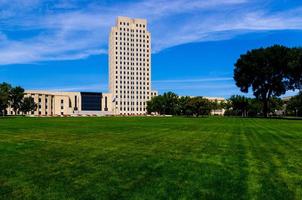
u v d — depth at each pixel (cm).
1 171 1296
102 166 1405
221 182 1124
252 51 10969
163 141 2481
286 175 1242
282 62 10256
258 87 11150
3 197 948
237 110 19462
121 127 4606
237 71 11300
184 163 1488
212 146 2153
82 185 1080
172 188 1044
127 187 1055
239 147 2106
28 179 1162
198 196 957
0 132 3500
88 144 2247
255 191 1013
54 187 1054
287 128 4319
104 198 937
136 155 1725
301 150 1961
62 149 1962
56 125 5281
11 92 16412
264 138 2780
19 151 1869
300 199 940
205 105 17725
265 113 11244
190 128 4350
